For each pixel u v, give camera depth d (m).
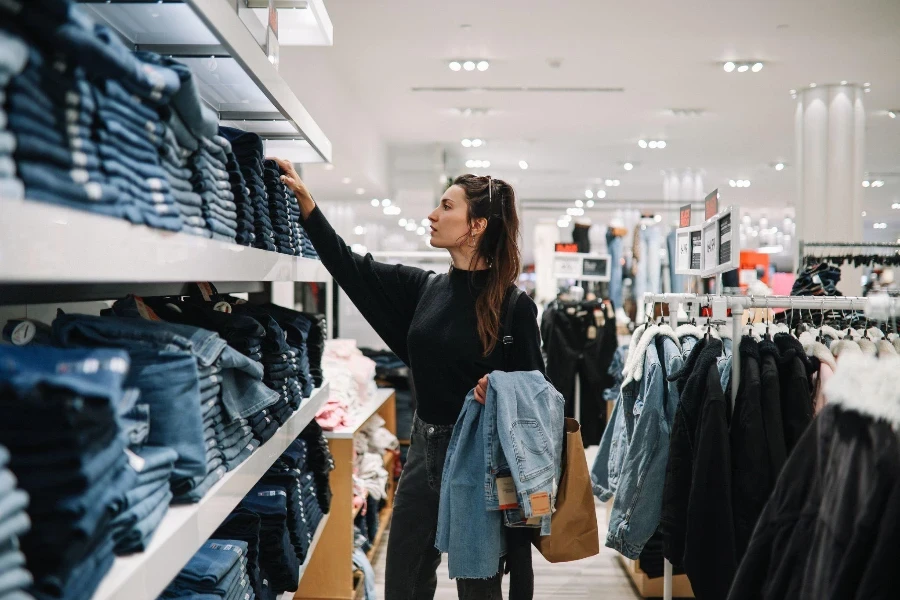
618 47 6.61
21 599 0.67
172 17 1.32
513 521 1.96
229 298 2.18
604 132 10.16
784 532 1.36
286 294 4.92
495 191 2.25
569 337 6.67
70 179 0.83
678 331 3.02
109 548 0.90
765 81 7.64
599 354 6.66
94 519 0.79
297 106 2.16
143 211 1.02
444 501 2.02
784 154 11.58
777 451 2.29
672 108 8.80
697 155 11.73
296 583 2.02
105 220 0.87
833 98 7.77
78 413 0.75
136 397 1.10
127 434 1.04
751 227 19.31
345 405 3.50
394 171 11.67
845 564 1.17
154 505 1.07
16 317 1.49
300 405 2.25
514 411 1.96
